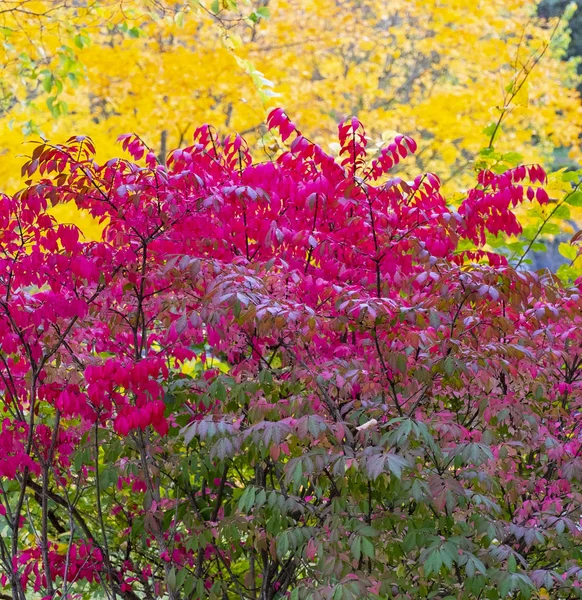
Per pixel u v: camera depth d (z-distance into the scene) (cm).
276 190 320
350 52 1144
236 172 332
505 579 263
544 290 315
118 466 330
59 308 295
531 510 315
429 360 280
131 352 345
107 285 304
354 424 281
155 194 307
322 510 292
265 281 294
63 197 300
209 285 278
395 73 1180
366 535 262
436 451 253
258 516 309
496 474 314
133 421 287
